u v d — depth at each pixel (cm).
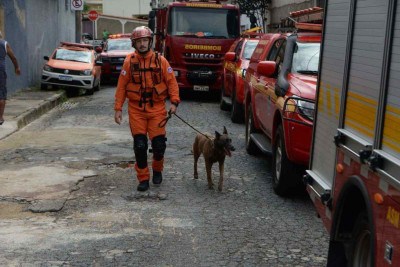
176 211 691
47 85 2008
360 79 406
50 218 657
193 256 551
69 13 3030
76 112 1587
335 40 470
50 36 2475
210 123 1391
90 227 629
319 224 652
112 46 2662
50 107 1677
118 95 772
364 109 396
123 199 736
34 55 2156
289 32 918
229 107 1638
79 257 545
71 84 1989
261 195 770
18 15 1908
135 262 535
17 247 568
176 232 618
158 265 529
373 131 377
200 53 1833
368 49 393
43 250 561
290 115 700
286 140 708
